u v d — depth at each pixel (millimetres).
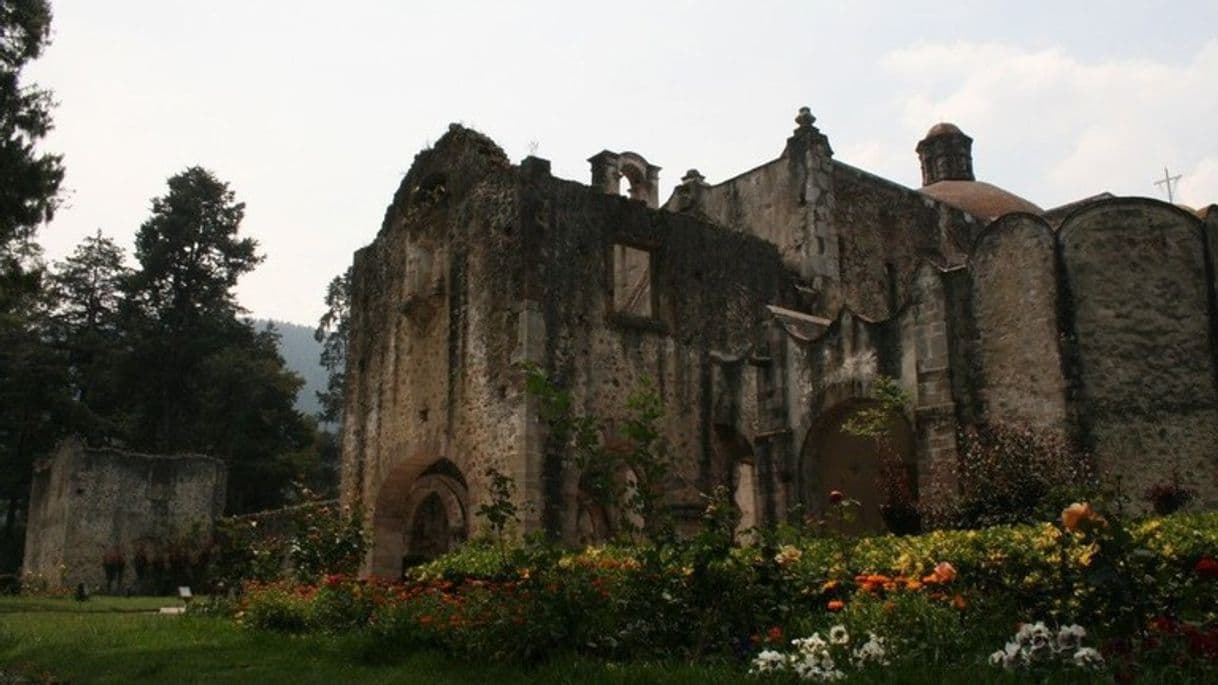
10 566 52500
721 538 9281
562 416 10242
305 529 19516
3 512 57531
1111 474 14641
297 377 57094
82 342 53375
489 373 20406
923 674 6492
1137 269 15648
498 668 8953
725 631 8781
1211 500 14641
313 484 57906
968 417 16250
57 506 38781
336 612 13688
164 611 21812
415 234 23812
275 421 55031
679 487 20781
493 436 19891
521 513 18484
